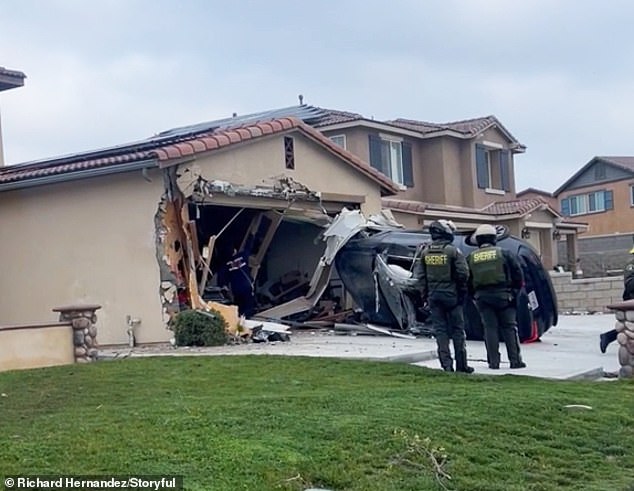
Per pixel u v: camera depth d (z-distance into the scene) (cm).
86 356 1285
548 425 767
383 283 1689
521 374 1080
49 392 942
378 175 2095
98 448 623
